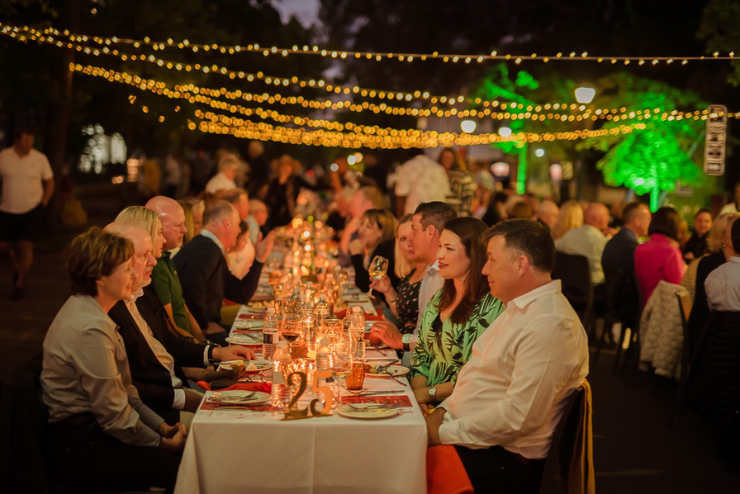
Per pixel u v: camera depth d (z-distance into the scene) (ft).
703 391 16.87
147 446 10.82
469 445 10.84
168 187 73.87
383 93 36.32
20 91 45.65
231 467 10.03
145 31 50.83
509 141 62.44
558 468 15.96
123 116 58.90
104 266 10.48
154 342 13.33
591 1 84.38
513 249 10.77
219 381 12.41
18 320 27.86
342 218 40.65
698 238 29.01
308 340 13.73
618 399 21.45
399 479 10.12
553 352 10.32
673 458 16.71
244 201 23.93
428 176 33.86
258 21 85.61
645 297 24.25
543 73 60.39
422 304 15.71
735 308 16.33
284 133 62.64
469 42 102.68
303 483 10.09
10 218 31.48
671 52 57.00
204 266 18.31
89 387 10.34
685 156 47.67
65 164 65.46
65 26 45.60
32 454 10.08
